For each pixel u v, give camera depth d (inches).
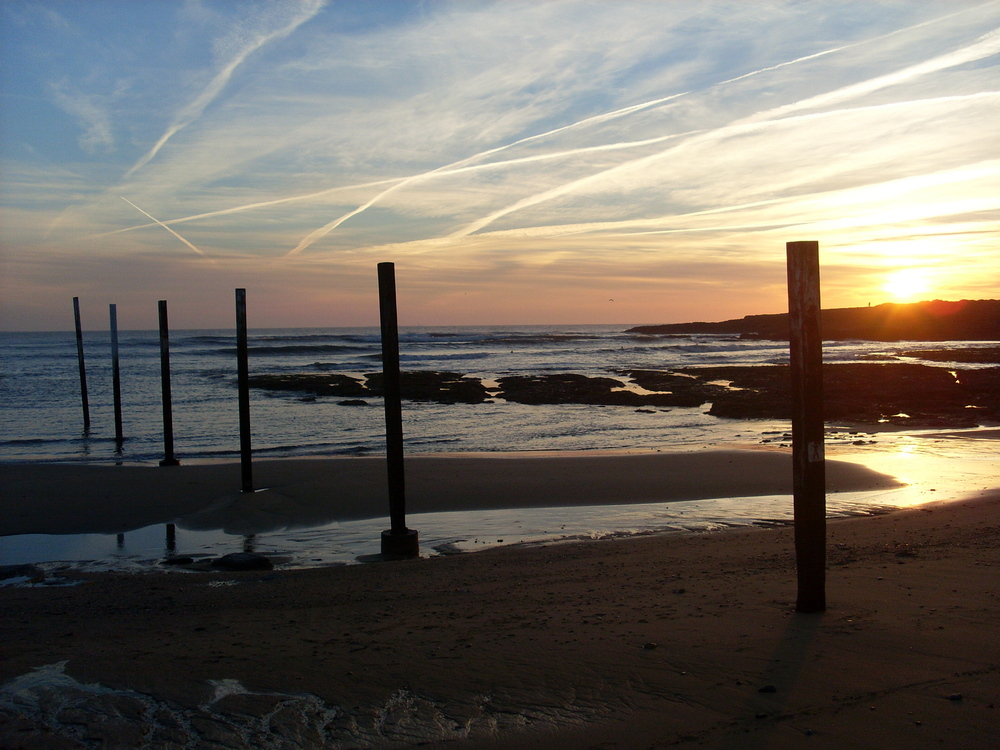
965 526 343.9
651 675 162.1
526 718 144.0
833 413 978.7
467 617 221.5
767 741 130.4
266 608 249.6
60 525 432.1
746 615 203.3
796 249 192.7
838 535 337.1
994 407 1010.1
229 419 1035.3
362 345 3171.8
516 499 493.4
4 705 154.7
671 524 418.3
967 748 124.9
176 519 447.5
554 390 1352.1
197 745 136.1
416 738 137.3
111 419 1035.3
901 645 171.5
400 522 368.8
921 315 4296.3
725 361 2399.1
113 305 841.5
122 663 180.1
